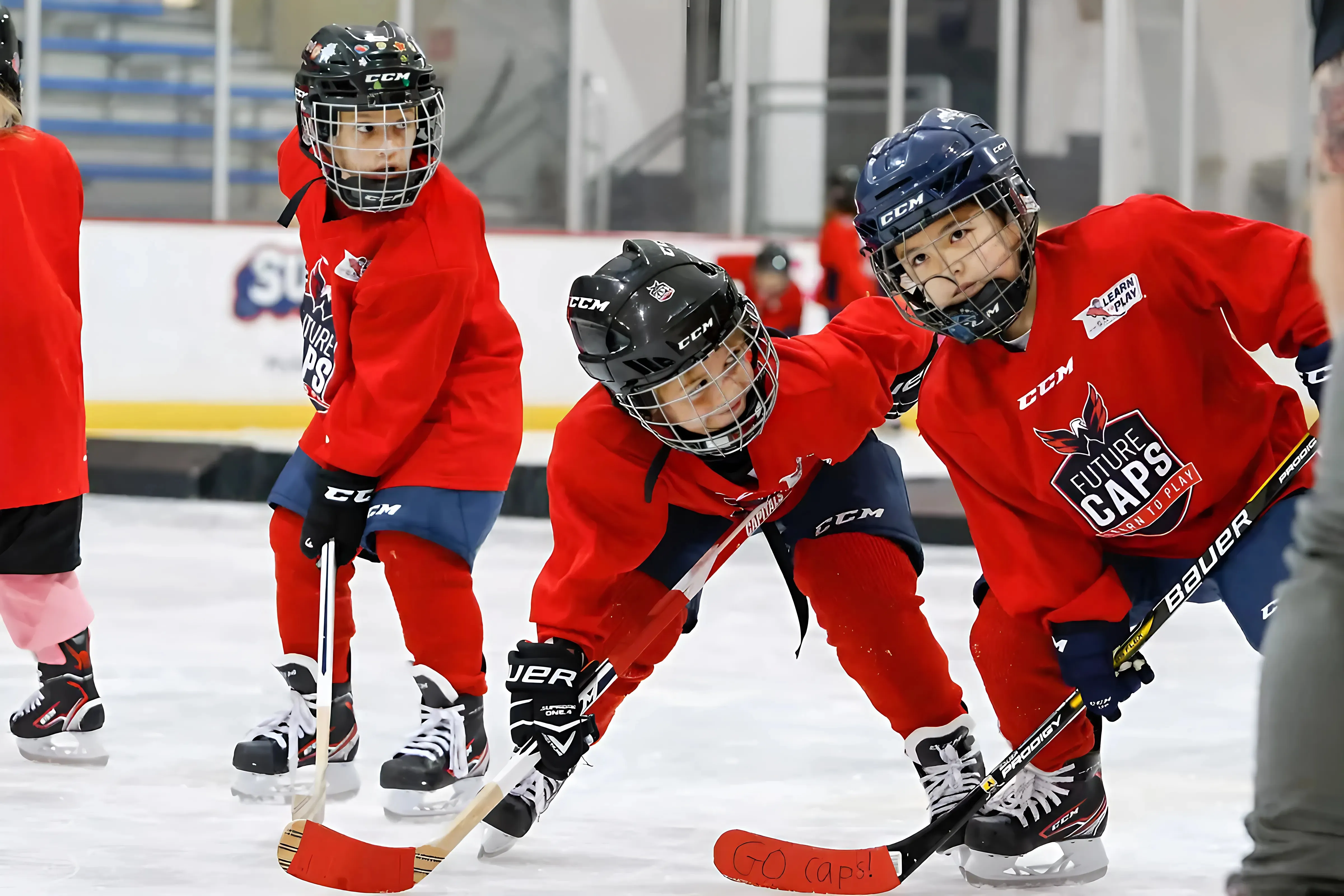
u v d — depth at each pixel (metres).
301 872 5.98
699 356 5.88
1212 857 6.78
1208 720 9.46
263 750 7.48
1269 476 6.14
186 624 12.15
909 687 6.71
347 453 7.25
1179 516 6.14
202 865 6.33
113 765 8.12
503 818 6.59
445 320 7.23
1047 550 6.25
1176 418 6.01
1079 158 30.17
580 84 29.30
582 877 6.35
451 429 7.52
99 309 26.05
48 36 28.39
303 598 7.69
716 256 29.17
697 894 6.11
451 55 29.19
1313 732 3.68
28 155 8.15
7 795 7.47
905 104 29.83
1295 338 5.83
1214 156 30.20
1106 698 6.18
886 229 5.79
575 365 27.58
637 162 29.58
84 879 6.09
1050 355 6.01
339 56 7.00
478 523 7.52
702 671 10.87
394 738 8.85
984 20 29.78
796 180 29.89
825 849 6.00
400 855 6.00
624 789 7.88
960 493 6.43
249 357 26.50
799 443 6.52
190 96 28.91
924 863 6.75
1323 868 3.69
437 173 7.55
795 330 25.58
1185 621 12.70
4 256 7.97
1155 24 29.77
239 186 29.19
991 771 6.21
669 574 6.94
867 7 29.61
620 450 6.46
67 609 8.12
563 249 27.45
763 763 8.41
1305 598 3.73
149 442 21.48
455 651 7.55
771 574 15.15
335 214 7.51
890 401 6.89
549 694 6.48
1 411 7.93
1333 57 4.05
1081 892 6.26
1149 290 5.93
